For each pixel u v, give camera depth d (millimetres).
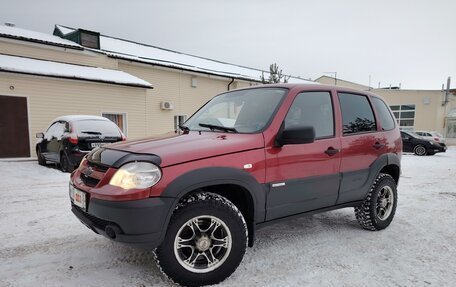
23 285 2537
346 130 3594
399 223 4340
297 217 3193
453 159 14789
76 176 2889
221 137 2906
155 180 2318
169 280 2627
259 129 2939
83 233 3744
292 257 3148
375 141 3855
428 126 30344
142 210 2256
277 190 2916
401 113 31641
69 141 7586
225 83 20781
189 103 19047
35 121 11633
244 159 2689
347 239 3680
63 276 2697
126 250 3250
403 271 2875
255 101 3357
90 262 2975
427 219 4551
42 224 4062
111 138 7992
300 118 3203
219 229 2672
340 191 3480
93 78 12688
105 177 2424
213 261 2615
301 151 3080
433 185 7496
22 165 9414
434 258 3170
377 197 3912
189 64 20172
